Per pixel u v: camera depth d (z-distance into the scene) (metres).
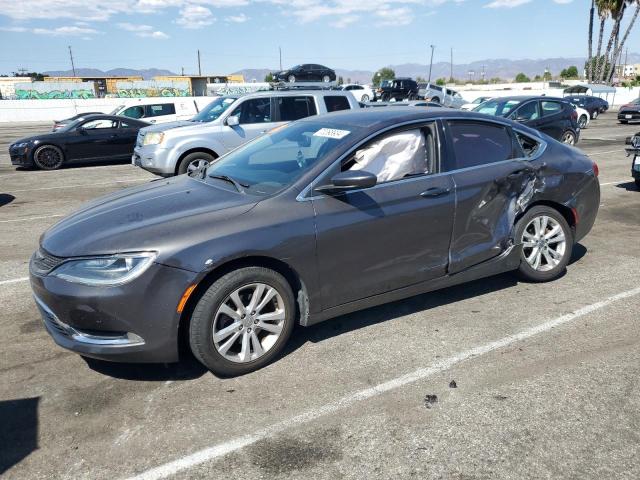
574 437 2.81
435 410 3.07
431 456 2.70
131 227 3.36
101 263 3.19
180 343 3.47
